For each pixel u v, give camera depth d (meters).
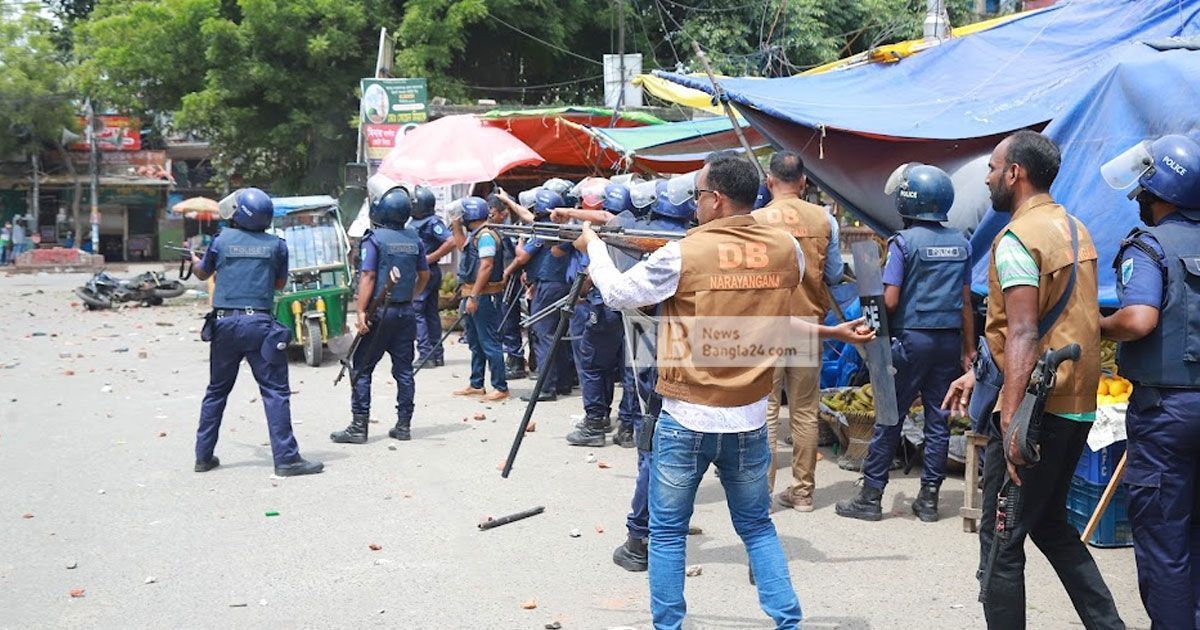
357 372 7.88
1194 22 7.62
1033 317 3.59
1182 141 3.69
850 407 7.21
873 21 20.94
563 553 5.39
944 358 5.80
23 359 12.31
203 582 4.97
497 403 9.58
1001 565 3.71
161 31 23.89
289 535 5.68
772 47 21.11
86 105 35.88
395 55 23.25
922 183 5.80
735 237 3.74
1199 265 3.60
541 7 24.27
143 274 19.80
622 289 3.72
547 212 8.90
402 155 13.88
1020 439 3.49
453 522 5.92
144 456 7.46
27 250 34.84
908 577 5.00
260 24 22.88
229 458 7.44
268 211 6.93
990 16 20.95
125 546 5.50
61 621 4.50
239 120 23.78
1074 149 6.05
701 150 11.91
